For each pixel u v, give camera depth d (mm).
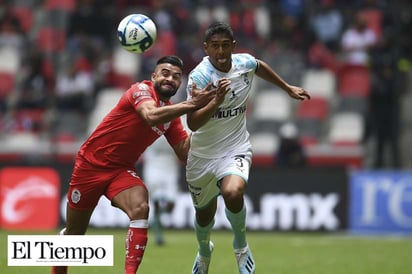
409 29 88938
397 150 77875
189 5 96625
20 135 84062
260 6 98750
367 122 78875
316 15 95188
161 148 55688
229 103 30922
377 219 65375
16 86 90875
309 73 90000
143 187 30922
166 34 90000
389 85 78125
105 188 31422
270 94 88500
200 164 31672
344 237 62344
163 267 41250
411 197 65062
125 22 32250
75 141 83500
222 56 30453
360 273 39938
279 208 65938
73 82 85812
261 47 91375
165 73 30984
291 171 66125
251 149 32000
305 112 86688
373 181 65625
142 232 30141
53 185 66062
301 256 47969
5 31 96312
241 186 30328
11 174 66500
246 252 31625
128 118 30953
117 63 91188
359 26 89562
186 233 63438
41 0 101812
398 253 50188
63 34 96375
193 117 29359
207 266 33750
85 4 95375
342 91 88375
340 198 65750
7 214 66000
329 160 79062
